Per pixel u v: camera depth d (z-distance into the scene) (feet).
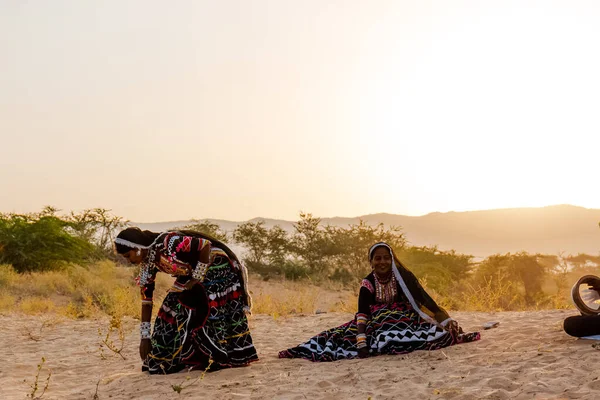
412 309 21.20
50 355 26.12
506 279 77.05
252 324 33.35
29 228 80.07
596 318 18.94
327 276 107.45
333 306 46.24
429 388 16.25
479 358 18.80
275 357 22.02
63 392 19.13
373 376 17.93
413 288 20.97
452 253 100.32
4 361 24.63
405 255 99.55
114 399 17.69
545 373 16.10
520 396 14.64
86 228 101.86
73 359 25.00
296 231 120.37
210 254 20.04
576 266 91.61
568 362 17.01
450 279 84.99
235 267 20.61
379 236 119.55
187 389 17.97
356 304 40.32
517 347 19.63
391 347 20.52
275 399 16.48
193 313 19.77
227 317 20.36
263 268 112.37
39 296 58.95
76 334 32.14
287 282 94.53
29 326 35.19
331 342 21.29
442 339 20.75
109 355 25.64
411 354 20.22
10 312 45.83
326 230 120.67
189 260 19.44
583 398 13.98
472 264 97.55
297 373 19.12
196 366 19.89
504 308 43.29
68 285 64.44
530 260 77.71
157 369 19.92
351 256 118.52
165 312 20.13
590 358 17.06
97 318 40.78
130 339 29.89
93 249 89.66
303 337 28.17
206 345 19.79
